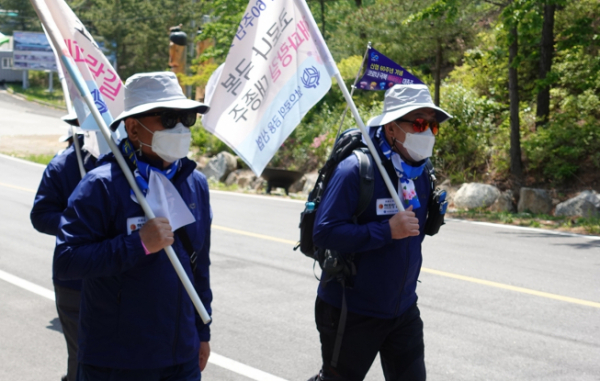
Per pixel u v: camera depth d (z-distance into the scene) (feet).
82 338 8.40
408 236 10.25
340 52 73.72
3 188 49.85
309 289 22.21
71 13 10.96
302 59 11.59
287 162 62.80
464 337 17.48
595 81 51.01
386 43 56.08
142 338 8.20
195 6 179.73
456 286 22.62
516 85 46.55
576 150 44.42
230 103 11.45
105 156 8.59
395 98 10.44
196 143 69.10
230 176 61.87
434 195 11.02
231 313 19.51
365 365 10.71
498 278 23.79
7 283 22.65
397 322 10.63
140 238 7.84
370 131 10.83
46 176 12.86
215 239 30.94
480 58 61.52
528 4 42.16
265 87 11.55
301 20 11.55
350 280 10.39
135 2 180.04
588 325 18.53
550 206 42.86
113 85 11.69
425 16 47.19
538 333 17.83
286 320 18.93
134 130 8.43
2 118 131.54
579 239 31.94
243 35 11.37
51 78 182.19
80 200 8.04
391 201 10.44
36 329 18.02
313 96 11.57
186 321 8.52
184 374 8.64
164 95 8.38
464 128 51.42
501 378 14.85
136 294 8.18
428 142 10.37
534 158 45.96
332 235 9.95
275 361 15.90
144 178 8.32
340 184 10.13
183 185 8.82
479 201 44.75
